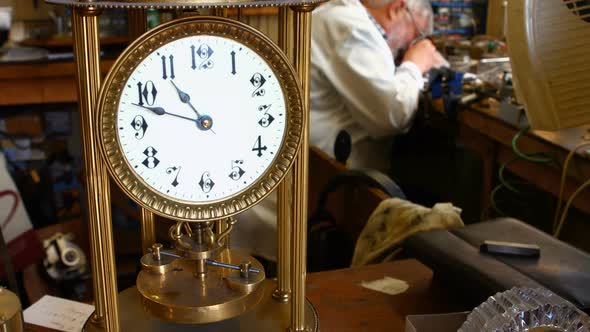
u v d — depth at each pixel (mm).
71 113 2986
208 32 633
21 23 3119
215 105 658
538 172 1897
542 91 892
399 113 2324
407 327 757
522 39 869
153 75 630
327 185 1603
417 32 2656
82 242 1819
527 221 2377
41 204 2766
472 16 3207
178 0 602
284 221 787
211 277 735
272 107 678
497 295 719
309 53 680
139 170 649
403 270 996
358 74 2287
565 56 863
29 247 1607
